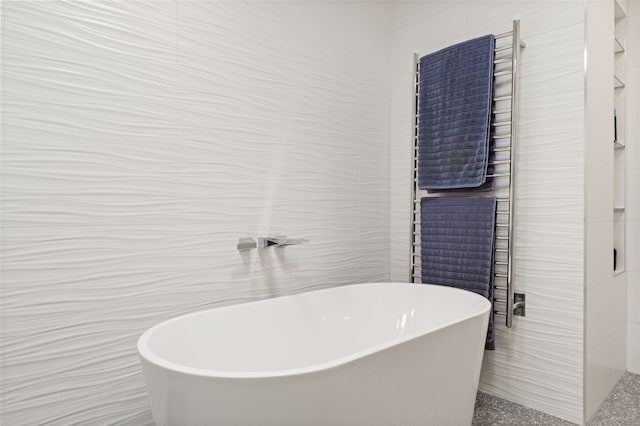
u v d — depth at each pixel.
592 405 1.96
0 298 1.29
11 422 1.30
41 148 1.35
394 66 2.65
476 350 1.68
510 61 2.09
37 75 1.34
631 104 2.43
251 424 1.09
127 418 1.55
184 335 1.50
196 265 1.74
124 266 1.54
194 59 1.73
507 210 2.11
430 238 2.35
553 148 1.98
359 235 2.46
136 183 1.57
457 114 2.21
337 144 2.34
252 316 1.74
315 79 2.22
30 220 1.34
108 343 1.50
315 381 1.13
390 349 1.32
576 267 1.90
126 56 1.54
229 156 1.85
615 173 2.45
